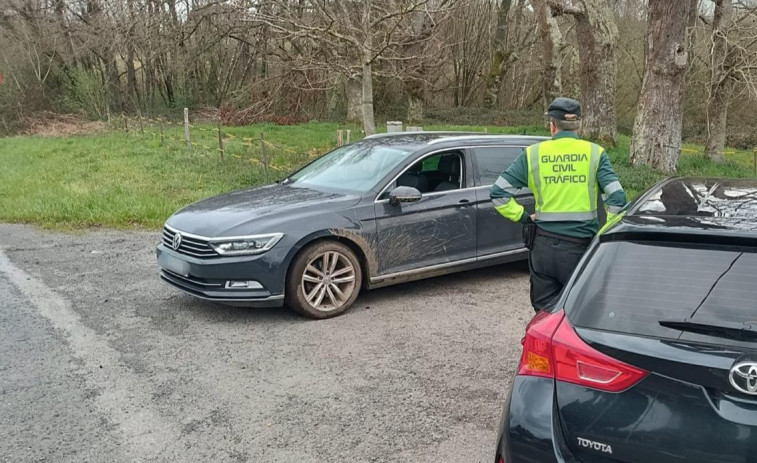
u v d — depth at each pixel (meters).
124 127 26.72
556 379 2.34
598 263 2.53
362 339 5.11
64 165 15.13
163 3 28.97
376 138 7.16
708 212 2.62
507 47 39.72
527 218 4.30
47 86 34.00
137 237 8.80
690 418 2.07
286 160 15.41
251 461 3.41
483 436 3.65
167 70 34.94
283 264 5.35
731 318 2.15
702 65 24.42
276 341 5.06
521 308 5.87
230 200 6.19
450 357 4.74
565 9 18.89
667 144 15.04
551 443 2.28
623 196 3.96
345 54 13.88
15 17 32.09
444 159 6.39
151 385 4.28
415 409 3.96
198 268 5.36
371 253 5.79
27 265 7.31
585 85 20.22
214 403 4.04
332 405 4.01
